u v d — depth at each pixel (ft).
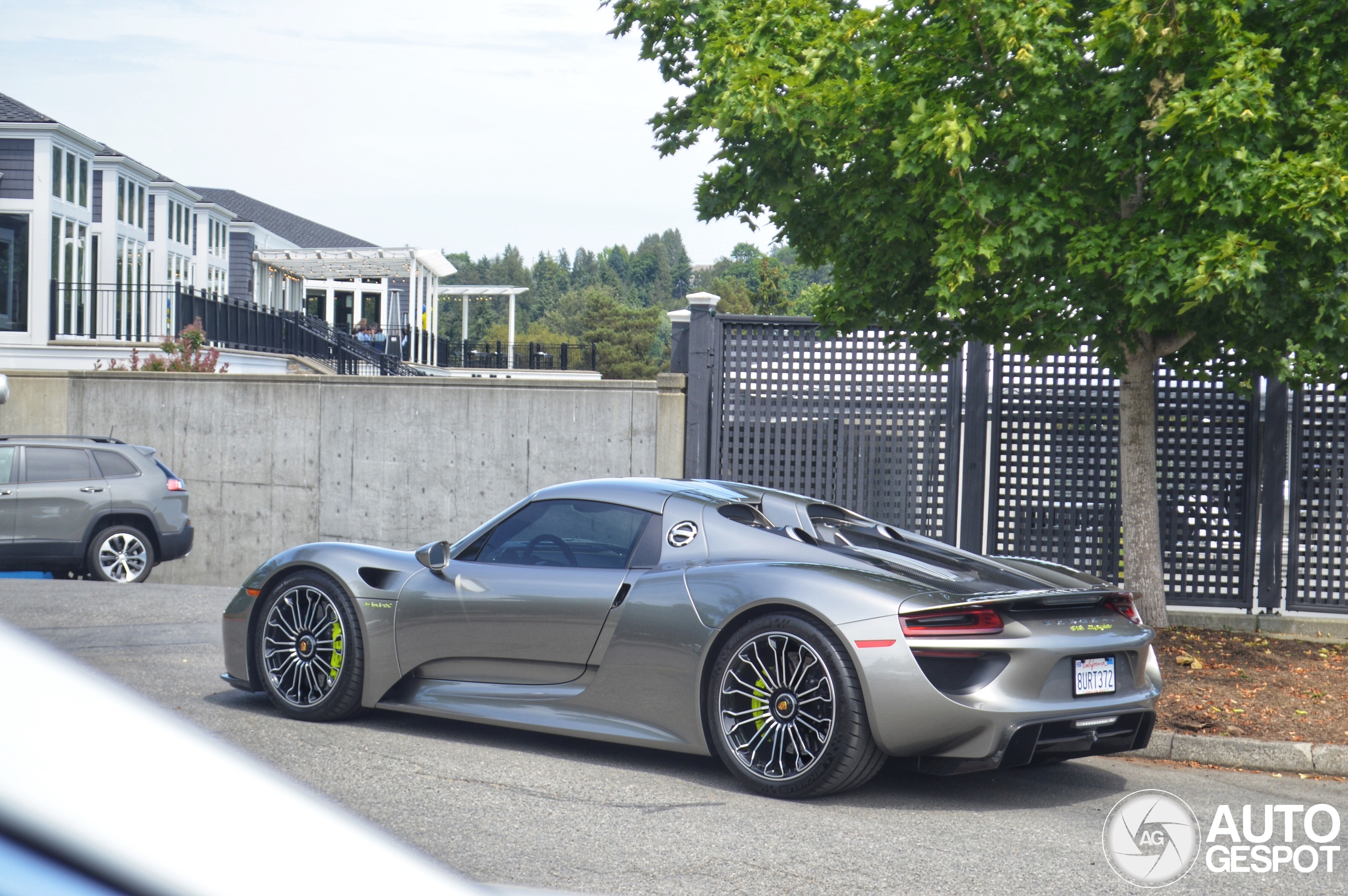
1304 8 21.50
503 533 18.47
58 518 39.50
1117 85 21.48
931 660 14.40
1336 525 31.09
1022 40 21.04
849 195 24.67
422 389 44.86
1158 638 26.76
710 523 16.89
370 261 120.26
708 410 36.24
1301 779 18.19
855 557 16.05
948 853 12.91
